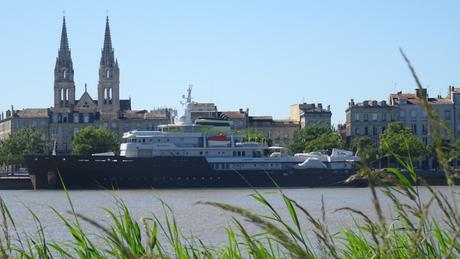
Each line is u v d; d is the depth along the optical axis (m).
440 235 9.93
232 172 127.19
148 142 127.69
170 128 129.75
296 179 129.62
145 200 92.25
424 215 6.96
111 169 124.19
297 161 131.38
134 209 75.56
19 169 199.50
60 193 114.25
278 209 71.94
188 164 125.81
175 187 125.75
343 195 104.06
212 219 55.88
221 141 128.75
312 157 132.62
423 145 150.12
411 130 192.62
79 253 10.83
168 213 67.94
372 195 6.65
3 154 198.50
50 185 125.19
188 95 132.75
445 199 7.07
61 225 49.34
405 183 8.09
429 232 8.36
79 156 124.62
